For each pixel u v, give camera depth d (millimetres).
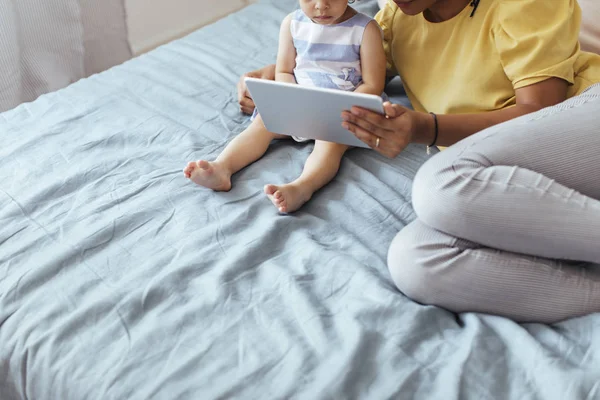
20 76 2104
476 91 1188
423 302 955
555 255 896
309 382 825
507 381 813
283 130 1208
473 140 961
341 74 1311
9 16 1991
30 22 2088
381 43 1301
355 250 1056
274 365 858
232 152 1276
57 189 1231
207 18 2846
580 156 916
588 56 1193
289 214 1160
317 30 1305
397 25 1314
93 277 1034
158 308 969
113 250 1088
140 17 2574
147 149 1352
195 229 1123
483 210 886
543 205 870
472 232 902
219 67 1653
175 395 830
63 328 939
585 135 925
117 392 849
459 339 876
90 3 2248
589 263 932
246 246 1061
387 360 848
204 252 1060
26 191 1239
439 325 908
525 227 876
